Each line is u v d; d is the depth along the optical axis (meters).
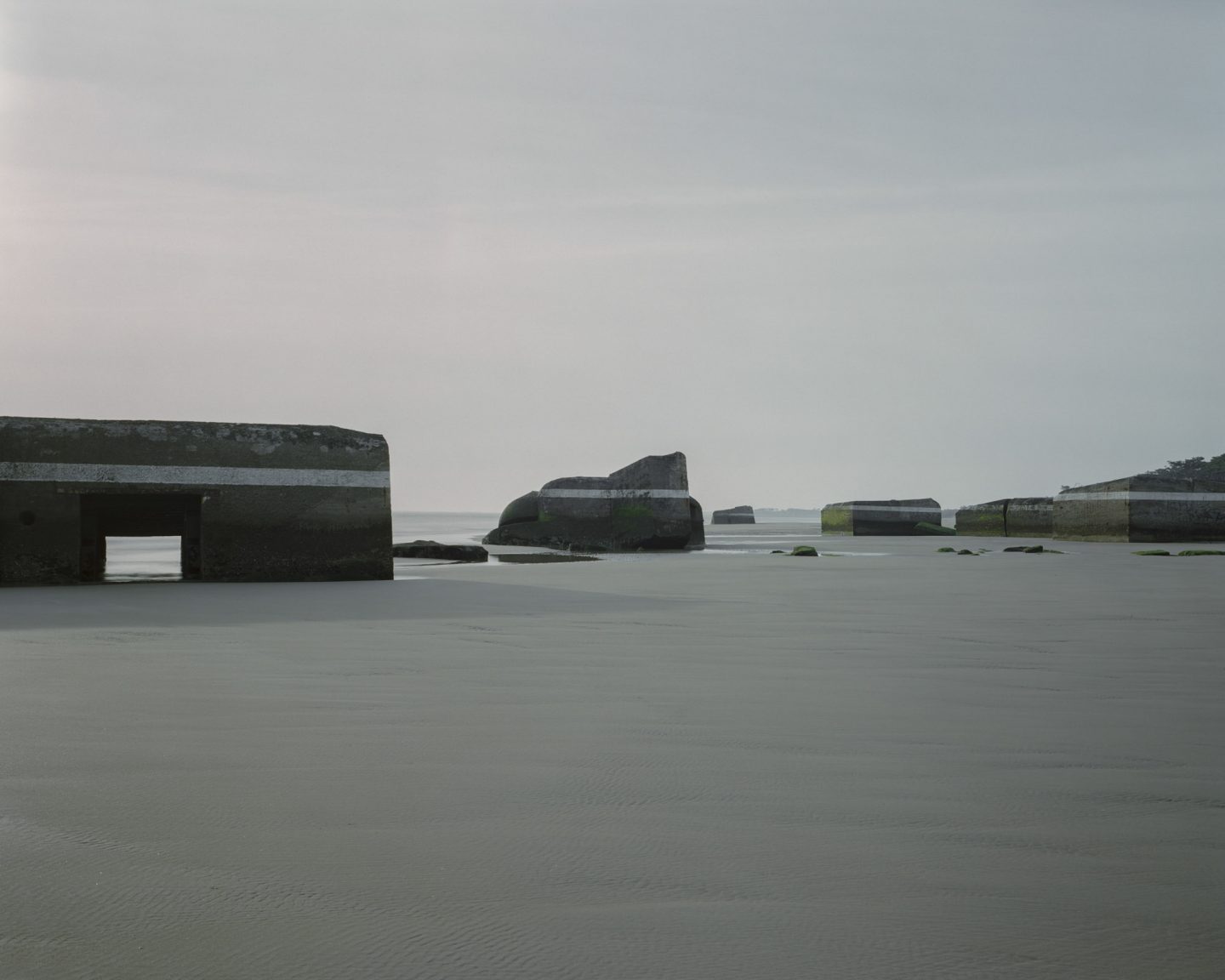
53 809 3.76
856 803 3.86
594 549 37.00
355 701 6.03
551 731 5.18
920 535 56.78
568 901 2.90
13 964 2.51
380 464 19.89
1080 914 2.82
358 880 3.05
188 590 16.06
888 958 2.56
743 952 2.59
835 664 7.60
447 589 16.22
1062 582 17.27
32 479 18.08
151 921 2.75
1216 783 4.17
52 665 7.54
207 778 4.23
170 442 18.83
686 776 4.27
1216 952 2.60
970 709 5.80
